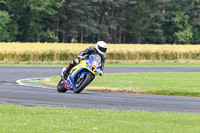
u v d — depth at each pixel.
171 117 28.67
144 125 25.50
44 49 122.75
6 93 41.88
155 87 51.03
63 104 34.97
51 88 50.06
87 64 41.28
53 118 27.36
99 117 28.14
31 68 91.31
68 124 25.25
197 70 94.62
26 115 28.45
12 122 25.56
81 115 28.83
